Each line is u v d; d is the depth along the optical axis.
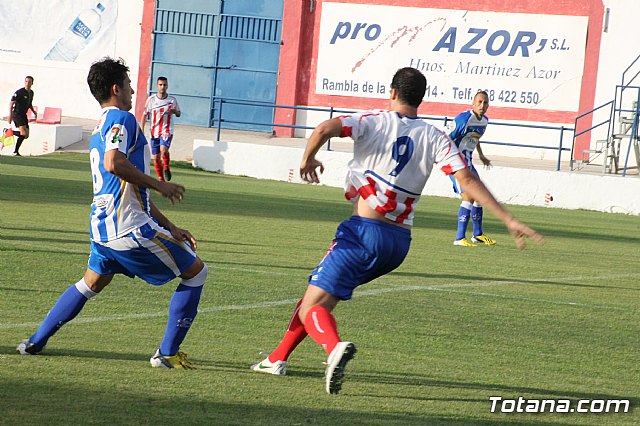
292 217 44.81
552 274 31.81
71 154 80.44
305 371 16.44
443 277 29.22
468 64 87.19
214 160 74.81
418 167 14.69
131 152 15.51
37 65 96.94
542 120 86.12
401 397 15.04
